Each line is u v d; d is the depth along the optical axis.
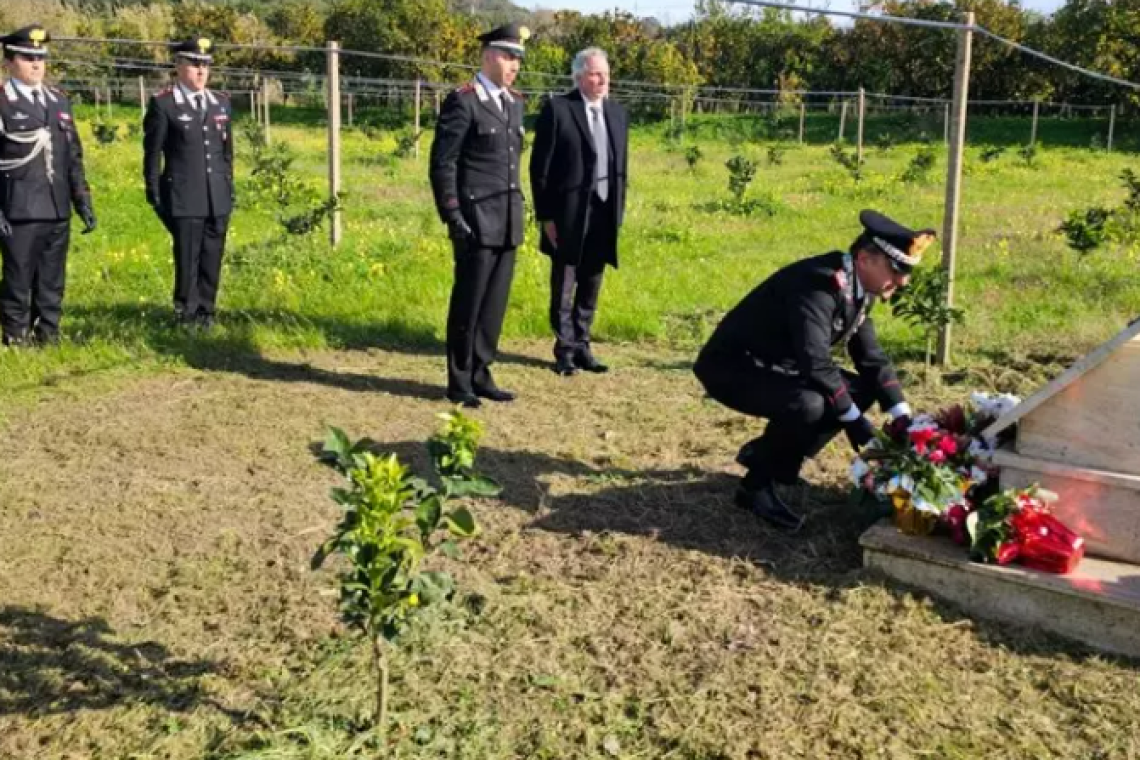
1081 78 40.62
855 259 4.06
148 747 2.96
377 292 8.42
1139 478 3.63
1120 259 10.50
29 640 3.49
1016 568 3.64
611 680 3.29
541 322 7.79
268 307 8.06
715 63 49.47
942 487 3.79
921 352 7.14
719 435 5.53
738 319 4.32
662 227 12.98
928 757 2.94
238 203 14.09
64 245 6.89
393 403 6.06
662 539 4.25
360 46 44.75
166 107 7.05
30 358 6.47
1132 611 3.42
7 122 6.49
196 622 3.61
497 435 5.50
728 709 3.14
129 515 4.45
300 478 4.90
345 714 3.09
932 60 43.72
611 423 5.75
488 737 3.01
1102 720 3.10
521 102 5.99
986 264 10.34
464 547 4.17
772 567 4.01
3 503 4.54
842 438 5.42
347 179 19.45
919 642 3.51
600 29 47.41
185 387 6.25
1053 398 3.75
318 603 3.73
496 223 5.81
